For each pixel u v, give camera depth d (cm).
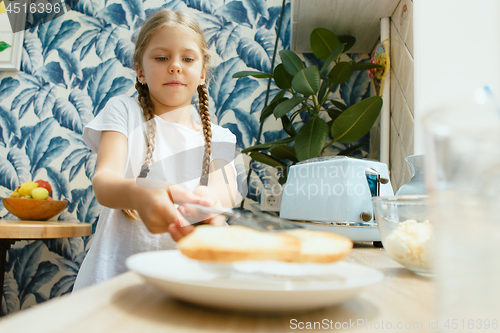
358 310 22
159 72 81
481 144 14
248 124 149
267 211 140
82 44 165
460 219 14
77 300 23
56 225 115
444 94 84
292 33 134
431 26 86
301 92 100
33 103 164
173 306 22
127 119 83
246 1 154
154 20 83
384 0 106
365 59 145
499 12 80
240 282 22
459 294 14
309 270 27
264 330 18
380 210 43
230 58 152
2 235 105
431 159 15
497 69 79
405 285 31
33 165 160
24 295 150
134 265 24
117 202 50
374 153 134
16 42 167
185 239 26
